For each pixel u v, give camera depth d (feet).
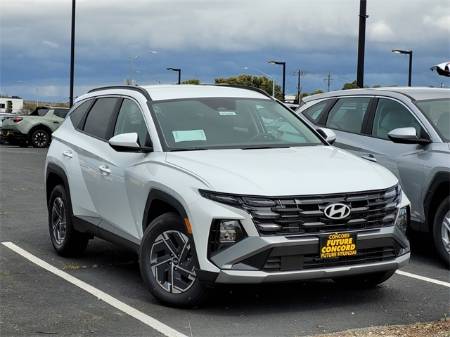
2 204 39.04
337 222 17.13
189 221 17.30
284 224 16.74
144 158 20.06
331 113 29.40
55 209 25.80
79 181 23.63
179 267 18.06
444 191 23.88
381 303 19.22
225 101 22.29
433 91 27.12
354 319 17.69
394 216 18.19
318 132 22.89
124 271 23.25
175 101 21.74
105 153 22.27
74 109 26.40
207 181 17.34
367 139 27.07
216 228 16.84
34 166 63.41
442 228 23.57
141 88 22.74
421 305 19.01
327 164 18.76
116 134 22.45
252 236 16.60
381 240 17.72
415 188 24.62
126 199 20.59
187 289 17.94
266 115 22.33
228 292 20.20
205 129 20.79
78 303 19.16
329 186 17.31
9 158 72.13
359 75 55.83
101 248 27.12
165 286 18.52
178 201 17.74
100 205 22.29
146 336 16.29
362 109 28.04
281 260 16.67
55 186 26.12
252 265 16.62
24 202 39.99
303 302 19.29
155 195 18.78
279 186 16.98
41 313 18.17
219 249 16.81
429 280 21.91
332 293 20.29
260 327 16.97
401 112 26.27
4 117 99.14
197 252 17.08
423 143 24.47
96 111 24.58
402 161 25.16
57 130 26.73
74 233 24.59
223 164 18.13
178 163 18.67
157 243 18.62
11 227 31.68
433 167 23.79
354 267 17.35
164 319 17.57
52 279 22.02
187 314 17.98
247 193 16.74
